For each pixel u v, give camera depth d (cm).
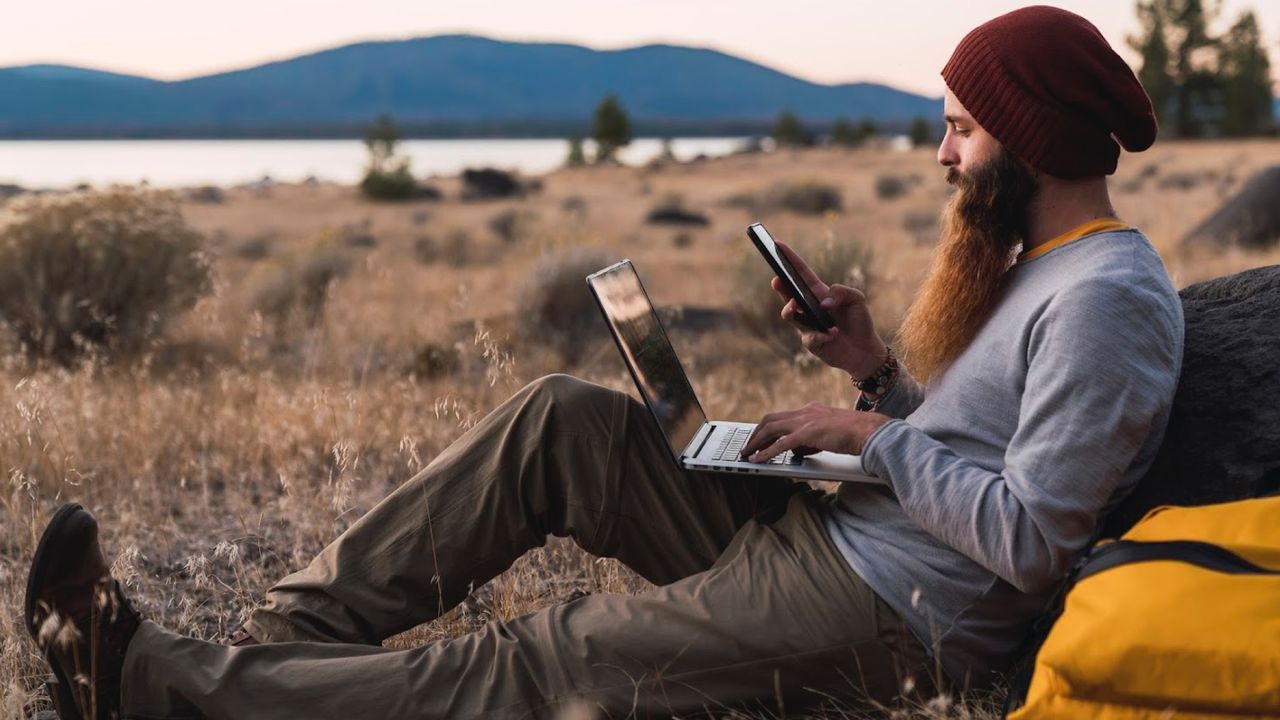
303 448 489
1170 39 9544
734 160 9100
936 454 216
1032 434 203
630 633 223
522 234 2612
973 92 220
